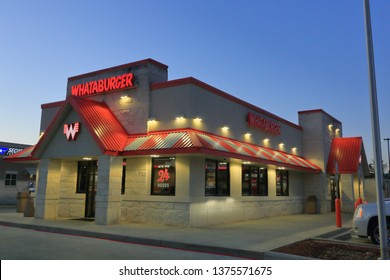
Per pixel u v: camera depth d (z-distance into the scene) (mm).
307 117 27766
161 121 16656
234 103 19453
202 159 16312
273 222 17938
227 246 10266
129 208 16875
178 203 15523
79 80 20109
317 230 14242
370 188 39156
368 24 8547
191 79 16141
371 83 8305
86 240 12266
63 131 17453
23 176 40500
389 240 10664
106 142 15758
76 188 19391
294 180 25359
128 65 18094
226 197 17656
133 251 10211
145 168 16750
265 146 22188
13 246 10695
